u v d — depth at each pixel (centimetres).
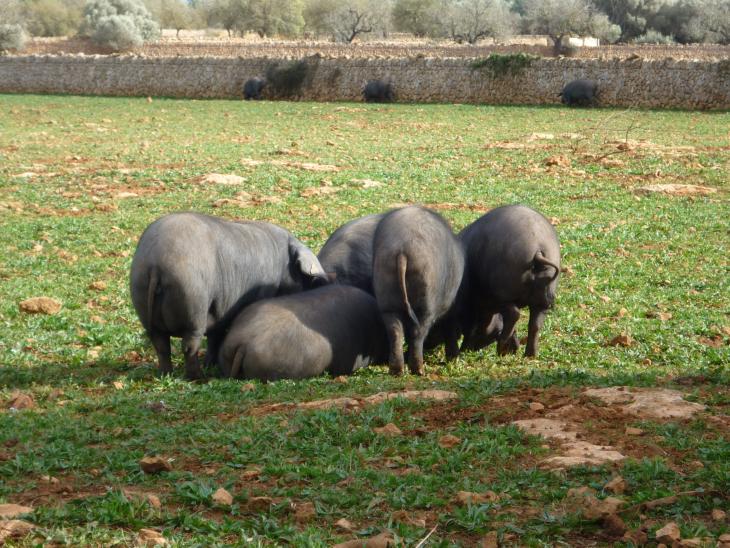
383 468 833
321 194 2833
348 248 1416
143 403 1087
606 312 1578
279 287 1357
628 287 1758
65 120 5634
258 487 788
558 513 711
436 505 740
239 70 7625
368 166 3412
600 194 2788
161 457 860
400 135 4531
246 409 1054
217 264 1222
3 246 2170
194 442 915
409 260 1204
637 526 681
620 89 6062
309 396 1106
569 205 2616
